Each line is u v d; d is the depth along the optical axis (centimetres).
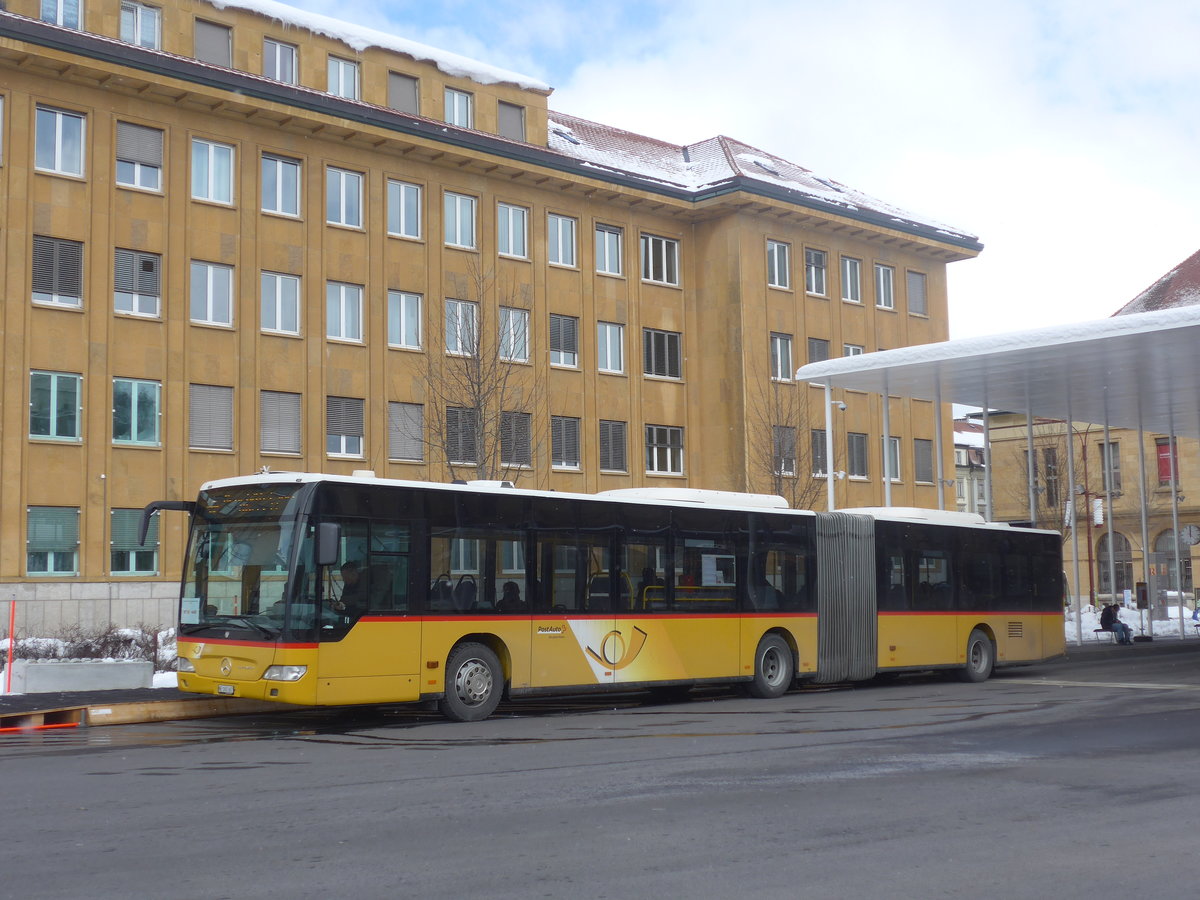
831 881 704
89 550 3173
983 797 979
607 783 1051
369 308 3700
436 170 3869
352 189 3725
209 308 3434
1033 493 3906
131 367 3278
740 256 4416
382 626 1538
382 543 1555
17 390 3097
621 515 1823
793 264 4609
